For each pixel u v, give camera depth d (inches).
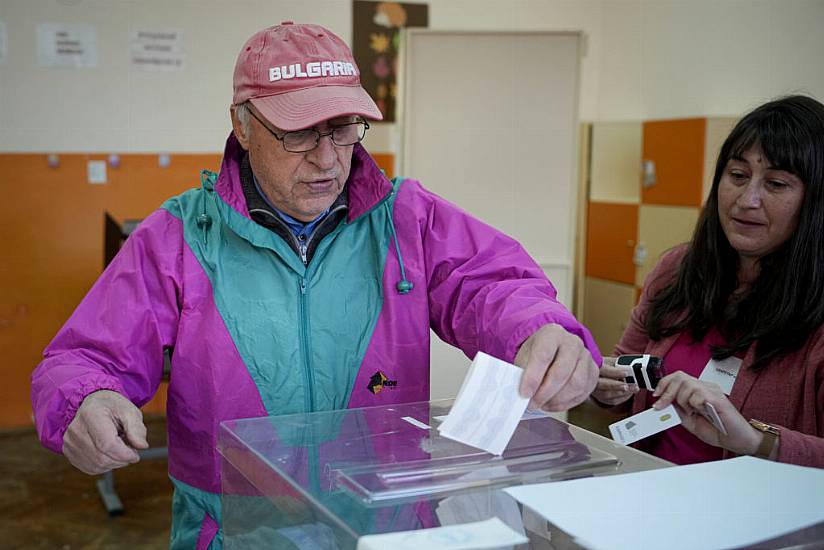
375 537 27.1
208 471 49.4
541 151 132.0
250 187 51.9
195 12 178.9
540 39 129.6
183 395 49.7
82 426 41.4
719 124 147.3
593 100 208.1
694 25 168.9
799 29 137.8
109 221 140.9
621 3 197.0
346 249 52.6
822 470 34.6
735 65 155.8
